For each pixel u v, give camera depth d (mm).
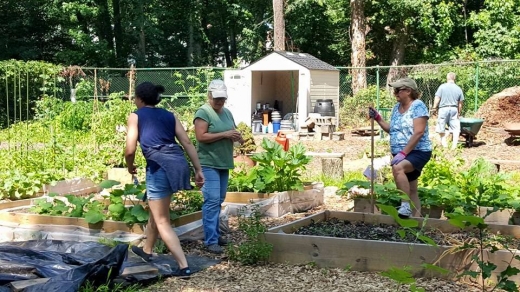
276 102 25188
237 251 6305
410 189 7336
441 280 5469
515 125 16672
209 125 6586
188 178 5816
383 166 9992
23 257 5715
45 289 4844
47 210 7641
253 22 40500
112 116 14844
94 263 5148
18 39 32688
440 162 10211
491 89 22469
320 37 37906
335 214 7371
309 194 9328
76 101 21609
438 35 31000
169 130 5855
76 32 33469
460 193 8180
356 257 5836
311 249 6027
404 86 7117
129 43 39219
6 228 7285
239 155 12453
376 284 5410
